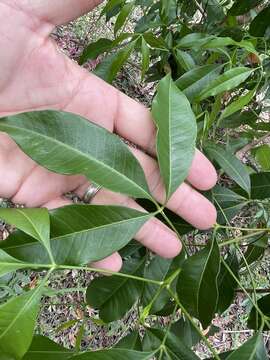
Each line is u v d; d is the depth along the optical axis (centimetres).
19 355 11
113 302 18
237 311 43
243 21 29
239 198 18
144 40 23
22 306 11
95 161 13
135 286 18
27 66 17
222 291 18
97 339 36
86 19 47
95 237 13
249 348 14
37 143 13
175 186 14
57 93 18
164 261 18
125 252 18
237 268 18
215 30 24
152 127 18
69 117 13
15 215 12
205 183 17
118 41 23
